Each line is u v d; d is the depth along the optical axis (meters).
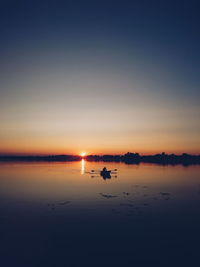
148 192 32.31
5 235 17.41
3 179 45.34
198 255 14.33
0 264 13.53
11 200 27.88
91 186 37.16
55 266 13.29
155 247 15.41
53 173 56.53
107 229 18.39
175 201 27.03
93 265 13.24
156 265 13.30
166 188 35.25
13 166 82.50
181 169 68.94
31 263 13.60
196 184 39.06
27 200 27.84
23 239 16.73
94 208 24.20
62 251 14.98
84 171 62.09
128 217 21.27
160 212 22.67
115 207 24.52
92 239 16.61
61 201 27.19
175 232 17.78
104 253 14.67
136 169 69.19
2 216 21.70
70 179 45.22
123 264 13.39
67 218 21.03
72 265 13.35
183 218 20.94
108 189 34.44
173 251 14.90
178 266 13.22
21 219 20.89
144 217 21.25
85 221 20.22
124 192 32.28
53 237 16.98
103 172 52.69
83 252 14.79
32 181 42.47
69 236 17.19
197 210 23.36
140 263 13.39
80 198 28.75
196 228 18.56
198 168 73.31
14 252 14.90
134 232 17.84
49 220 20.45
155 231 17.97
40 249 15.22
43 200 27.75
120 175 52.09
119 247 15.45
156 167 78.50
